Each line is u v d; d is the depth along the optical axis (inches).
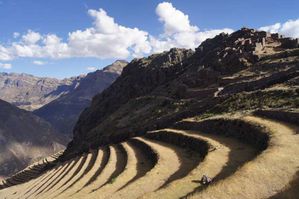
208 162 1681.8
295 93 2389.3
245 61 3941.9
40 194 2915.8
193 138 2393.0
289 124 1936.5
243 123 2174.0
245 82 3267.7
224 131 2343.8
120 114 4923.7
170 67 5831.7
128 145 3218.5
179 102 3742.6
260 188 1167.0
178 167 1956.2
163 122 3528.5
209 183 1323.8
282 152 1435.8
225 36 5713.6
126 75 7283.5
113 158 2906.0
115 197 1611.7
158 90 5083.7
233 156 1772.9
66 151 6752.0
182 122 2972.4
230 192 1172.5
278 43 4589.1
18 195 3681.1
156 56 7386.8
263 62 3796.8
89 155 3757.4
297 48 3964.1
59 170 4008.4
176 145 2600.9
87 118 6855.3
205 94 3592.5
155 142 2864.2
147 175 1861.5
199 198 1176.2
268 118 2146.9
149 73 6048.2
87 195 1855.3
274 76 3144.7
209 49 5620.1
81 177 2719.0
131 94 6136.8
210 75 3971.5
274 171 1259.8
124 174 2156.7
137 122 4062.5
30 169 7593.5
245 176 1251.2
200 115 3016.7
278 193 1099.9
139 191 1633.9
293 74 2920.8
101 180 2272.4
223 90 3422.7
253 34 5022.1
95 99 7657.5
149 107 4397.1
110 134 4313.5
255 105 2551.7
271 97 2544.3
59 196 2245.3
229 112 2701.8
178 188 1392.7
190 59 5767.7
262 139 1847.9
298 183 1121.4
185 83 4178.2
